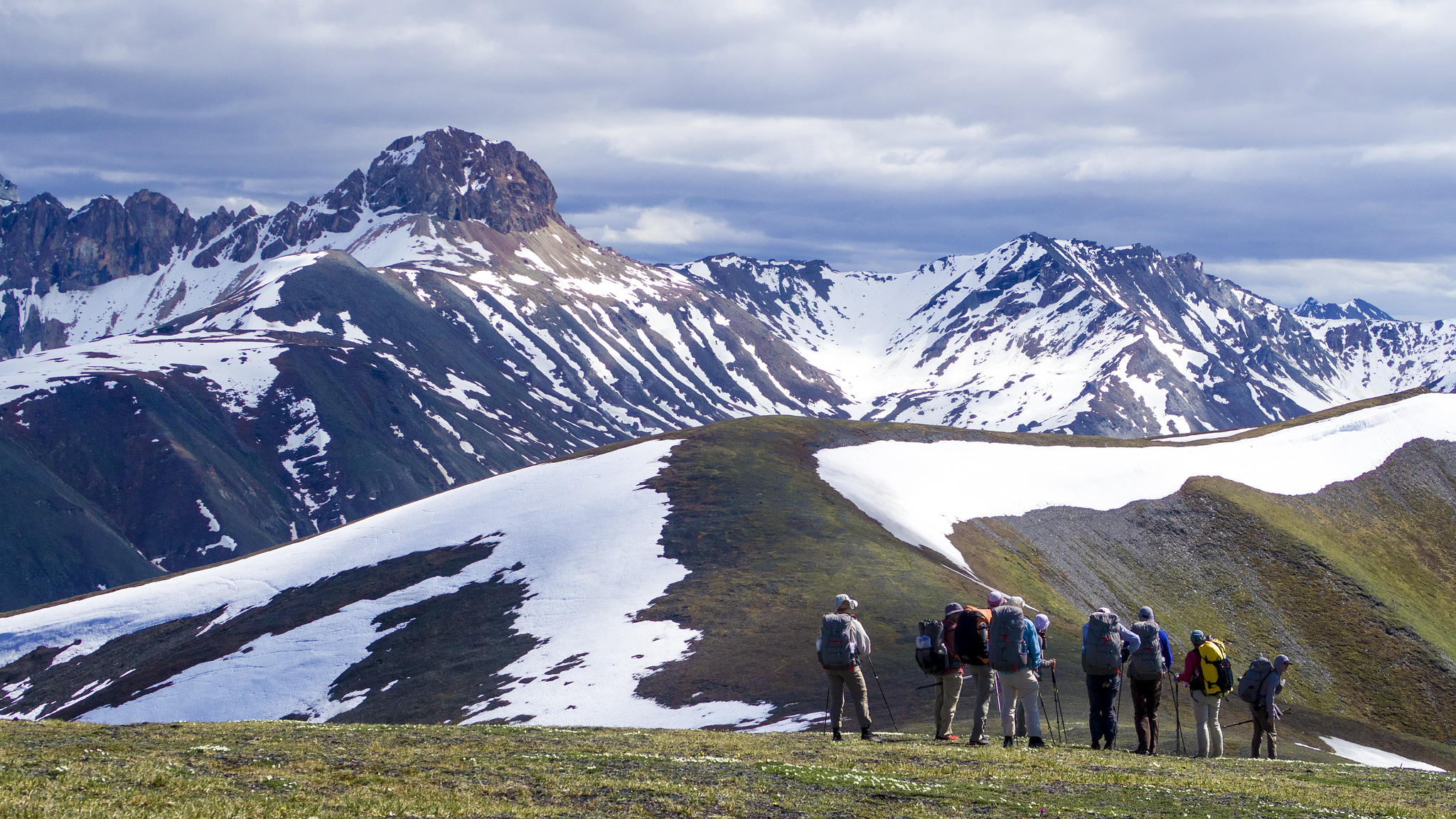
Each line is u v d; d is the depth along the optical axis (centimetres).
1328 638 10062
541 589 8700
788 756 2072
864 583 7869
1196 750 3291
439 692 7100
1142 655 2523
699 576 8388
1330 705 9219
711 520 9656
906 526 10038
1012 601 2422
